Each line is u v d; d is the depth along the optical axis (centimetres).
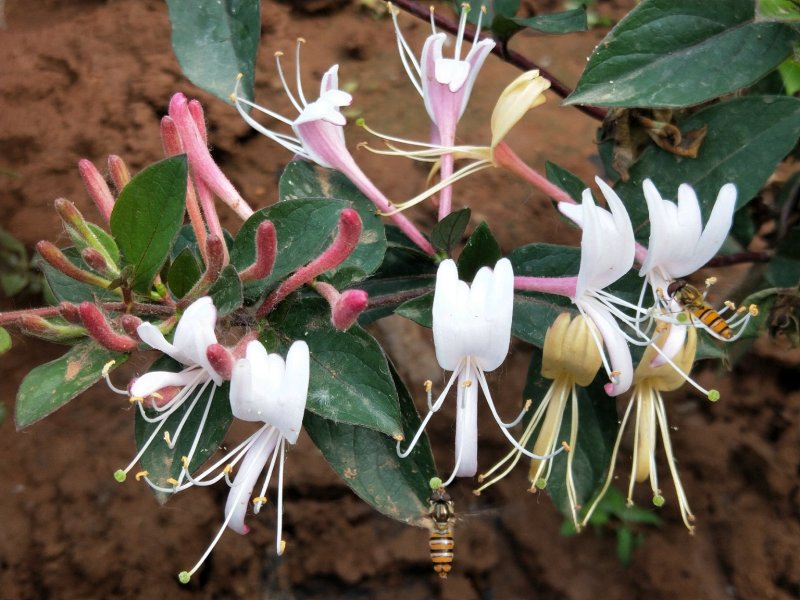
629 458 17
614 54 10
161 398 8
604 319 9
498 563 16
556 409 10
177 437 9
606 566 16
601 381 11
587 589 16
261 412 8
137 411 9
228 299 8
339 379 8
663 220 9
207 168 9
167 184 8
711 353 10
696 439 17
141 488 16
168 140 9
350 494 16
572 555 16
